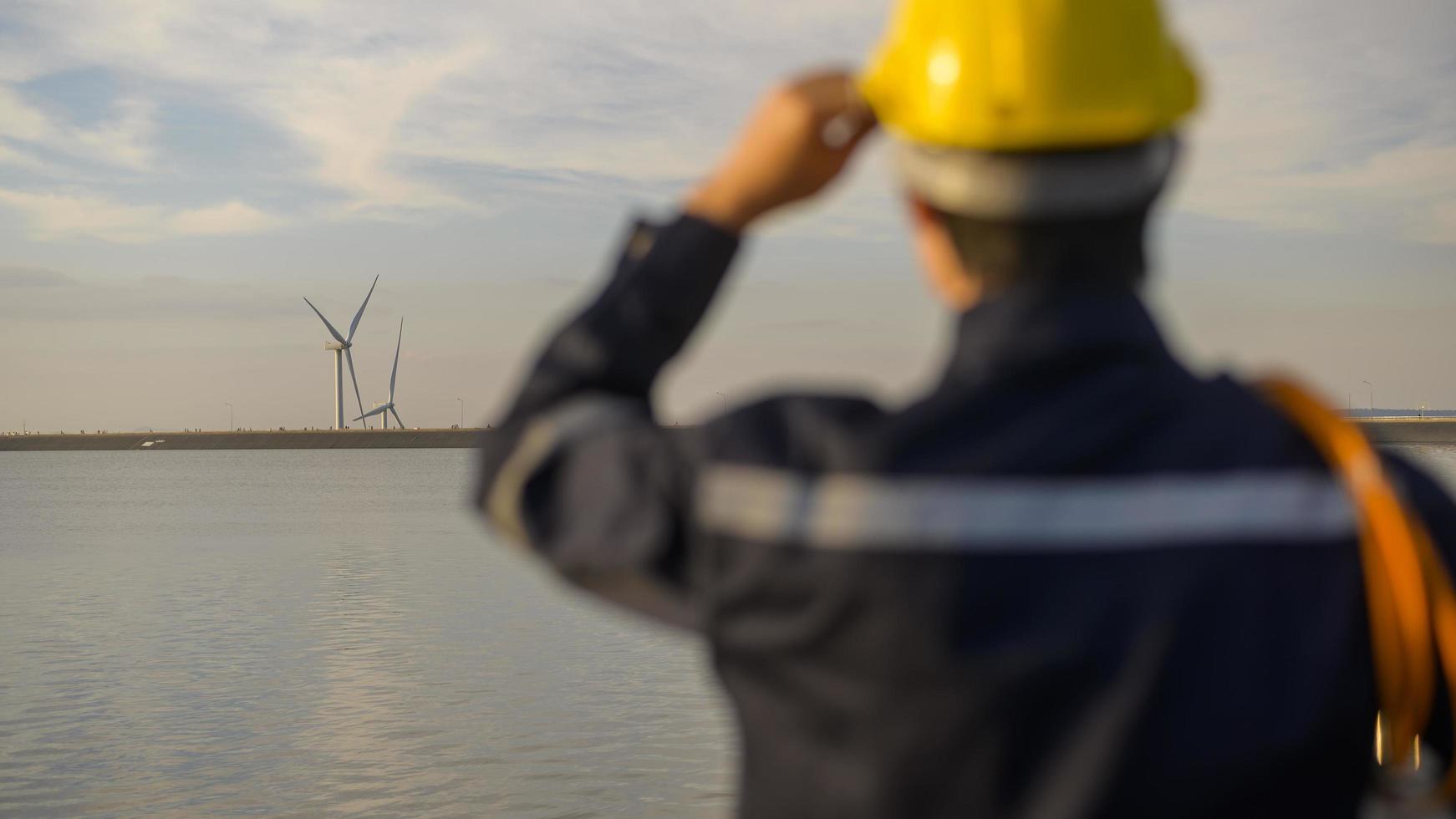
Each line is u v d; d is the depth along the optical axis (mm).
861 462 1210
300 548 52219
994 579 1171
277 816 13359
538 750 16016
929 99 1244
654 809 13242
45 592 36156
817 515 1204
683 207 1437
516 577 39438
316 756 15984
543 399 1397
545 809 13320
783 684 1241
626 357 1383
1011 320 1244
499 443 1402
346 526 67062
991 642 1161
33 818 13367
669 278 1385
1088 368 1244
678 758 15414
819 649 1207
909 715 1176
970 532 1179
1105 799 1139
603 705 18953
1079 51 1202
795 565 1203
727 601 1240
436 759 15703
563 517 1331
